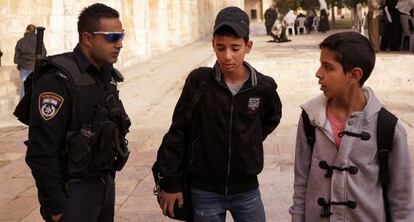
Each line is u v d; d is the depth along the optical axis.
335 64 2.46
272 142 8.10
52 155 2.92
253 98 2.97
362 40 2.48
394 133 2.48
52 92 2.93
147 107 11.44
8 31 14.27
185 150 3.12
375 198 2.54
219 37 2.87
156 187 3.23
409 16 15.95
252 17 70.31
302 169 2.71
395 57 13.84
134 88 13.84
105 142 3.06
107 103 3.11
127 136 8.90
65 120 2.96
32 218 5.33
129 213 5.40
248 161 3.04
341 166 2.53
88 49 3.08
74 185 3.07
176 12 29.84
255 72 3.01
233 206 3.16
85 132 3.01
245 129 3.00
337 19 57.91
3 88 11.86
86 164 3.03
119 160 3.27
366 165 2.50
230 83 2.97
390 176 2.54
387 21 16.31
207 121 2.99
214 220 3.14
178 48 28.53
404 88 13.37
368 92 2.54
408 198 2.54
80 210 3.08
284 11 43.00
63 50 15.31
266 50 19.86
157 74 16.30
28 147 2.96
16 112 3.21
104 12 3.06
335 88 2.50
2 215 5.42
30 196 6.00
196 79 3.01
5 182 6.54
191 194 3.18
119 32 3.09
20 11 14.54
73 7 15.39
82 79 3.01
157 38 26.48
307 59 14.50
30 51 11.23
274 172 6.58
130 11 20.80
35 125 2.94
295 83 14.07
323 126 2.56
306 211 2.66
